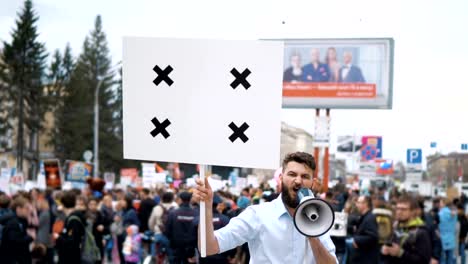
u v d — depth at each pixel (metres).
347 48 36.94
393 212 13.64
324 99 37.19
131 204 19.03
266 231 4.70
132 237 16.84
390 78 36.66
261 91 4.64
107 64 80.81
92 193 22.48
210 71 4.72
